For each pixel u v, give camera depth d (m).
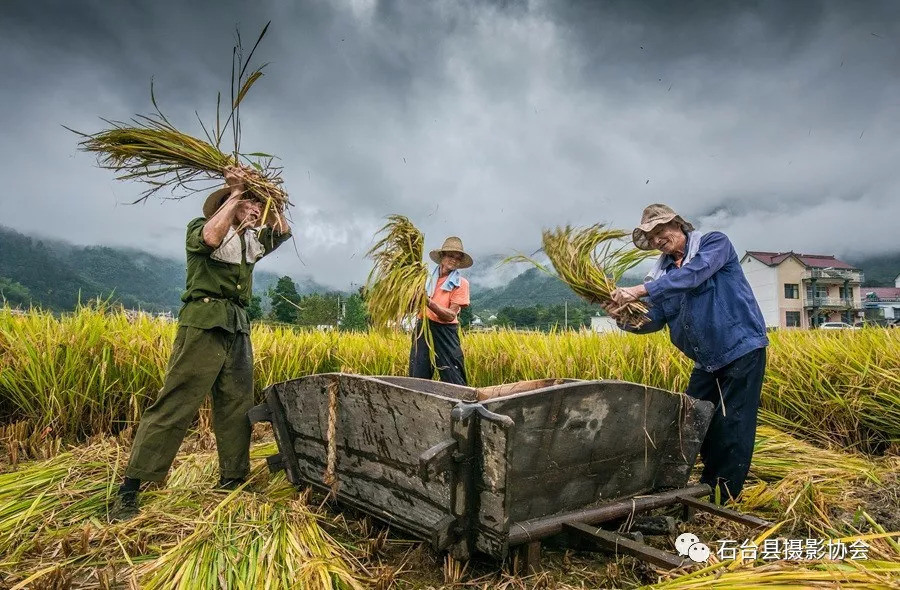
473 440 2.15
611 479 2.79
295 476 3.24
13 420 4.67
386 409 2.50
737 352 3.09
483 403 2.16
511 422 2.00
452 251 4.95
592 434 2.61
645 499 2.76
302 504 2.92
